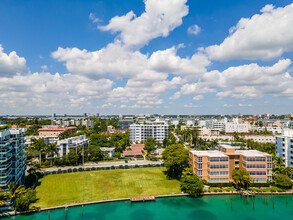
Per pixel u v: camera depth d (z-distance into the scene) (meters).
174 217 58.41
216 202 67.06
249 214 60.22
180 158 84.69
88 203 64.50
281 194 71.81
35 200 65.88
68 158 107.19
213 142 147.75
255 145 131.25
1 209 58.22
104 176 90.25
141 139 179.88
